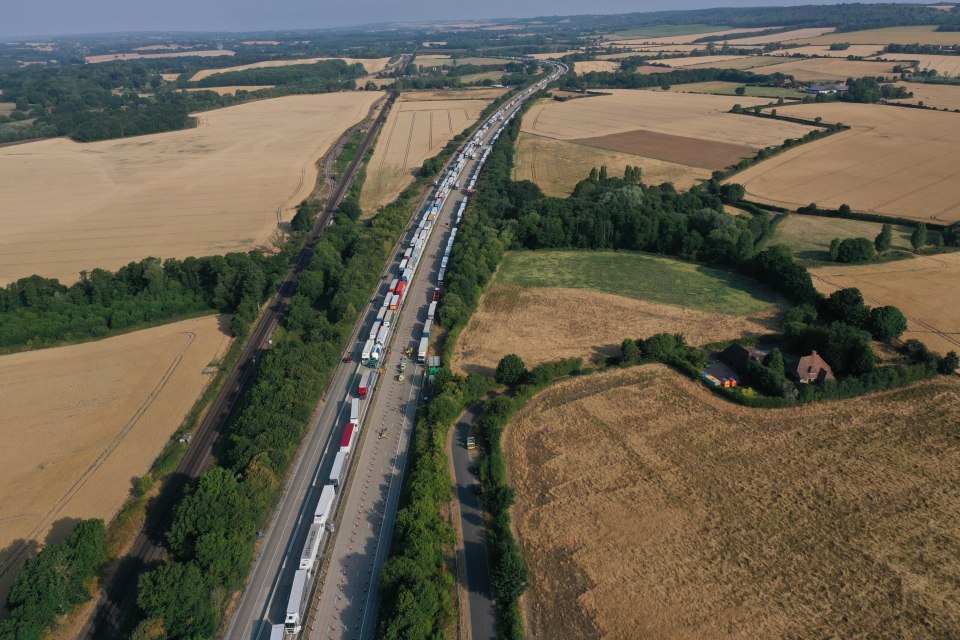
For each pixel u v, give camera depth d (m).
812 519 87.81
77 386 127.81
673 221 188.88
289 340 136.62
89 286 161.12
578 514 90.31
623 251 194.00
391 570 76.50
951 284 157.62
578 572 80.94
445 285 167.12
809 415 110.38
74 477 102.19
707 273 174.62
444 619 72.94
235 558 80.50
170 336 148.88
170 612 71.06
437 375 120.69
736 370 124.38
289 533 90.19
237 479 92.94
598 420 111.56
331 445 108.50
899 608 74.50
